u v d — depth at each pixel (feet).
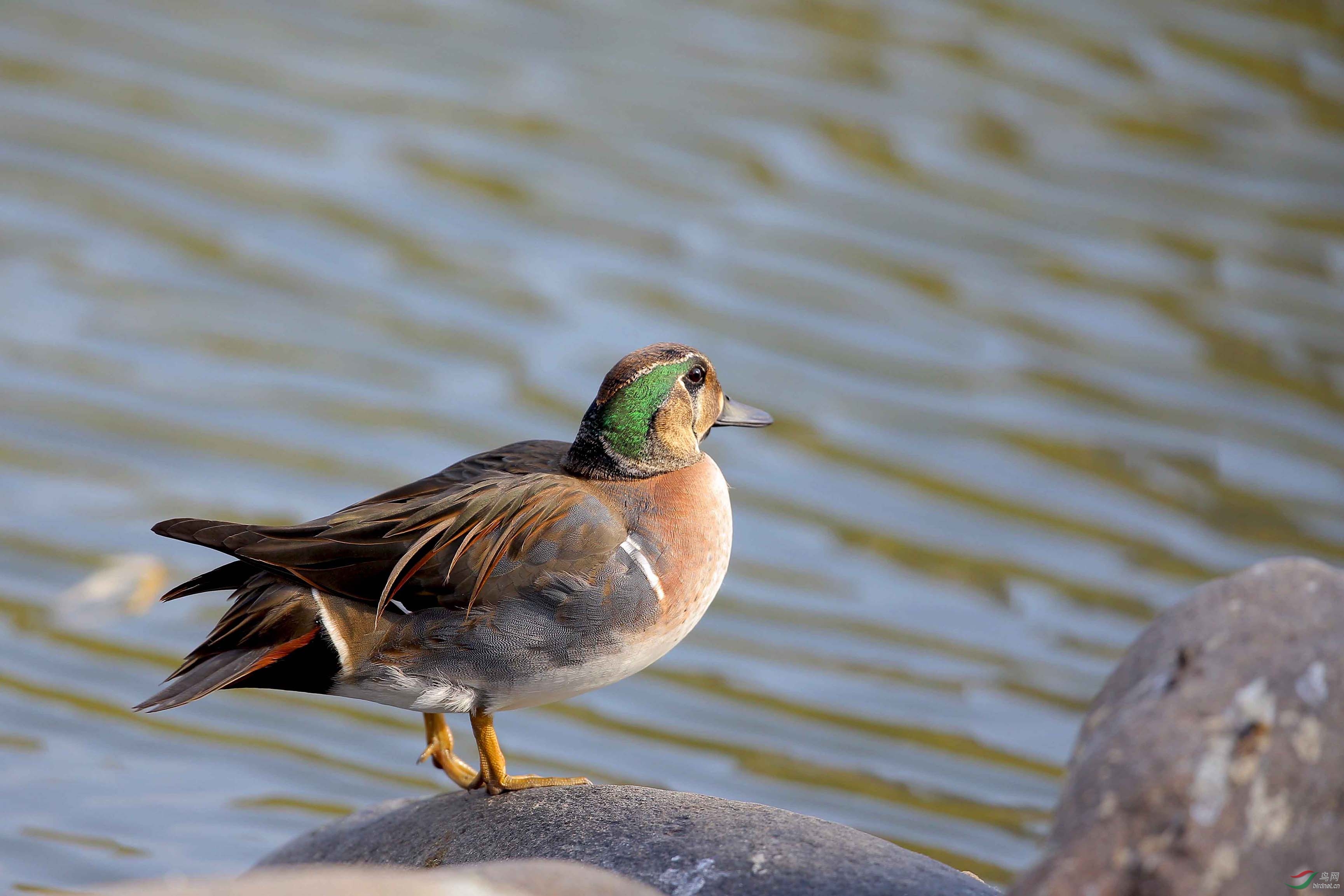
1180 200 51.03
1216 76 55.31
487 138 52.54
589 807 22.80
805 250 48.83
